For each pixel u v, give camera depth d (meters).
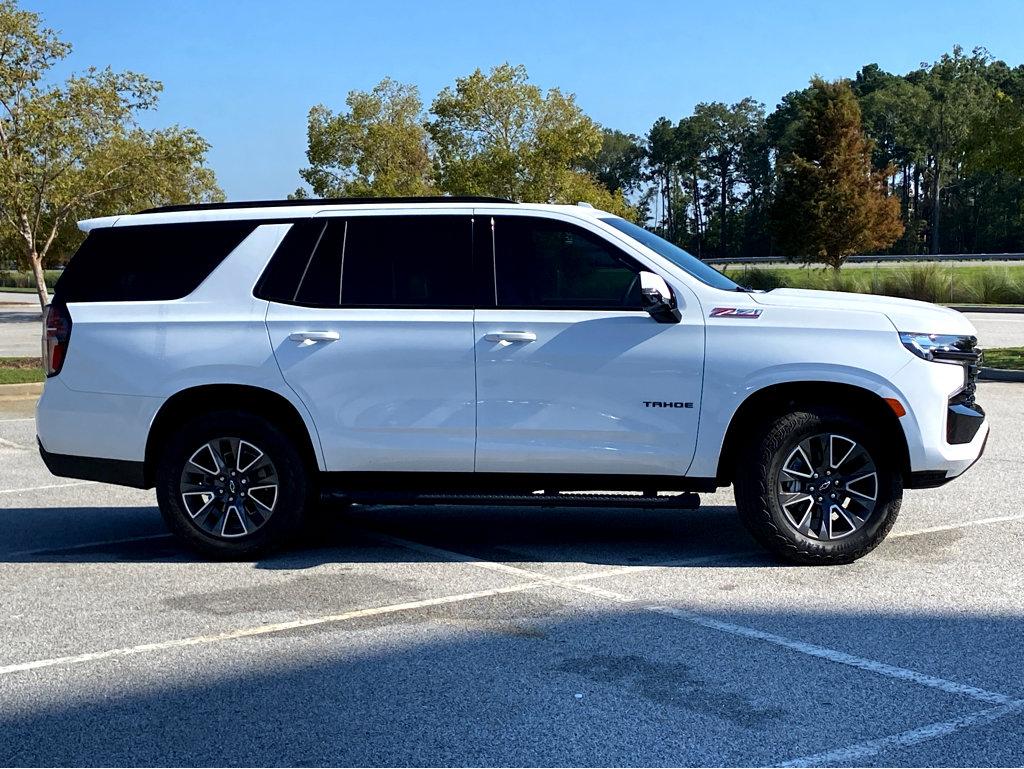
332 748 3.91
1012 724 4.04
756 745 3.88
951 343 6.22
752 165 126.31
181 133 19.06
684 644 4.98
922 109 110.19
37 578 6.34
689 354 6.22
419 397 6.41
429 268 6.51
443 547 7.00
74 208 19.23
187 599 5.86
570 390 6.29
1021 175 20.50
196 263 6.71
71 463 6.77
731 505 8.31
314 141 38.22
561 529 7.52
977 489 8.49
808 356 6.14
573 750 3.86
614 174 140.25
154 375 6.56
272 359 6.49
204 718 4.20
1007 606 5.49
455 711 4.23
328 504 6.73
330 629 5.29
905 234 112.19
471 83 34.94
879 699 4.29
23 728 4.14
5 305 48.31
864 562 6.39
